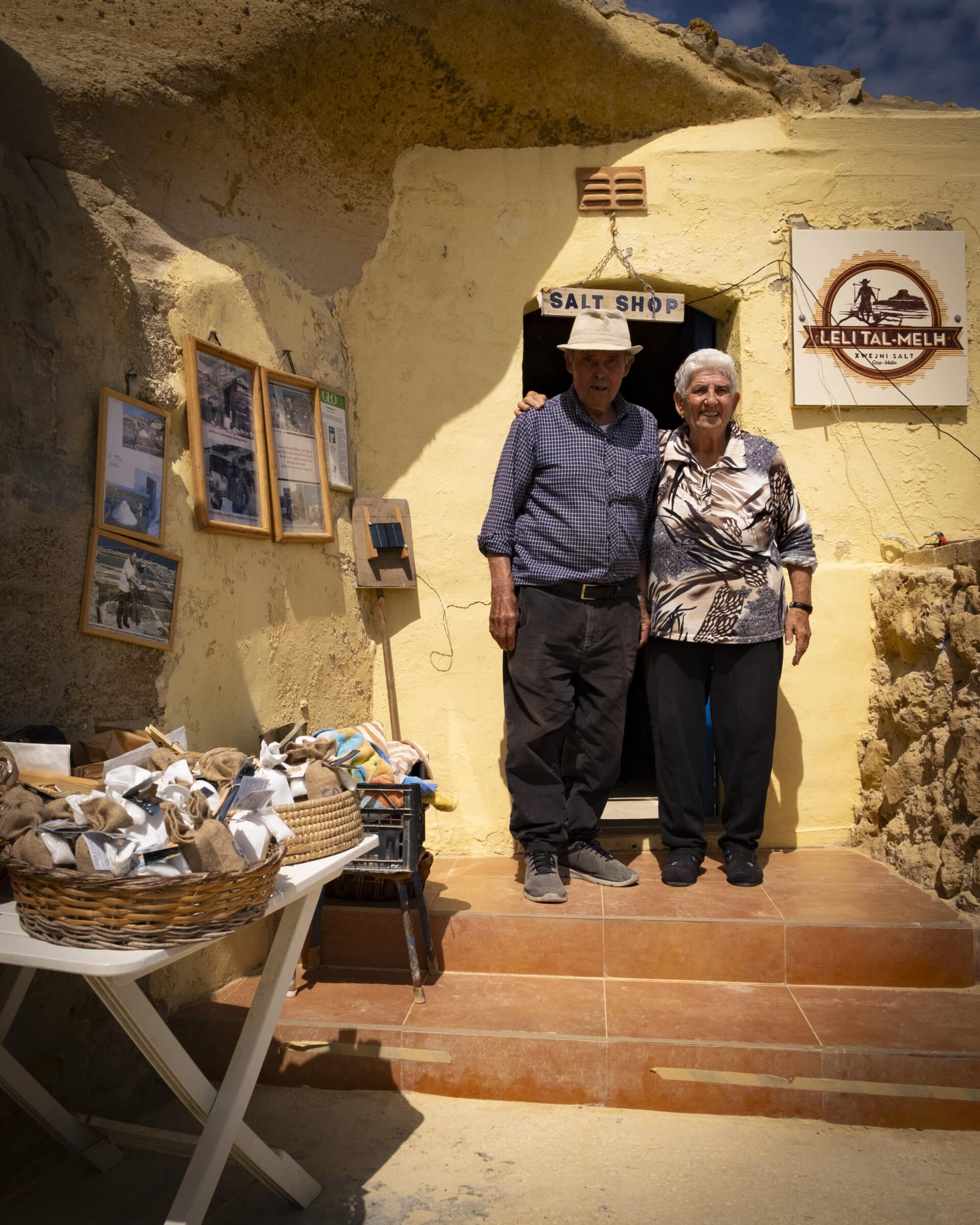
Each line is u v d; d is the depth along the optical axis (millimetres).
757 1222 2223
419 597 4340
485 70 4148
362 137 4168
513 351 4406
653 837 4266
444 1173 2451
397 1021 2959
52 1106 2391
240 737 3381
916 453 4395
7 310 2504
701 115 4434
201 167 3432
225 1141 2111
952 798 3451
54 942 1719
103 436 2770
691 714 3744
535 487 3648
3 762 1992
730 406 3580
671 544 3670
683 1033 2842
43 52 2961
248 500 3447
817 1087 2684
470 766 4320
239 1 3486
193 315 3225
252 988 3242
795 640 3711
